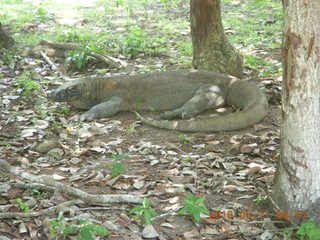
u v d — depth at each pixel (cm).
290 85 362
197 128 579
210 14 709
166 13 1212
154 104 670
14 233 366
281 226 385
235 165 489
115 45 927
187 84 668
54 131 584
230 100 664
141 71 798
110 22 1138
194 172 471
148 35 1023
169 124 586
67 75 825
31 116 627
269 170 473
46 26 1113
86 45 870
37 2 1362
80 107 679
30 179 427
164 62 850
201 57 739
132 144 550
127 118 644
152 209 380
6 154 514
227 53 732
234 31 1016
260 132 580
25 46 930
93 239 362
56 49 916
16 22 1132
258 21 1093
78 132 574
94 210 402
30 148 532
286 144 376
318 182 371
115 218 390
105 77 685
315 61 351
